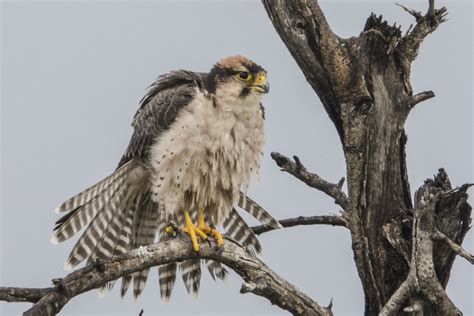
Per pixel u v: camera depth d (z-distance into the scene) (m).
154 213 14.01
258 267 11.42
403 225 11.73
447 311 11.06
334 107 12.03
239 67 12.53
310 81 12.08
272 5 11.90
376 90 11.61
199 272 13.76
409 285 11.08
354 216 11.78
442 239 11.13
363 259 11.72
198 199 12.91
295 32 11.78
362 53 11.60
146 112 13.19
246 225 13.65
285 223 13.09
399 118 11.77
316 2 11.77
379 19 11.55
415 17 11.93
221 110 12.51
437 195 11.23
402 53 11.78
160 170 12.62
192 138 12.46
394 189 11.78
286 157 12.55
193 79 13.09
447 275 11.59
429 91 11.92
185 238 11.45
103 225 13.76
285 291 11.34
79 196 13.16
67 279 9.93
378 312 11.77
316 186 12.63
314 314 11.45
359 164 11.68
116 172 13.34
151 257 10.95
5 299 9.41
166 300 13.74
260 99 12.71
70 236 13.27
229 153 12.65
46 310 9.29
